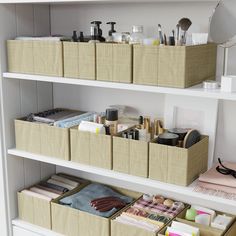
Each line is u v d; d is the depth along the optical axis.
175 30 1.58
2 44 1.70
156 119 1.67
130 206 1.71
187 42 1.48
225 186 1.38
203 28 1.52
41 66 1.62
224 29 1.42
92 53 1.48
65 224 1.71
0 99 1.75
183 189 1.39
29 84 1.86
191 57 1.34
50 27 1.91
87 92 1.87
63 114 1.85
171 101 1.63
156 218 1.58
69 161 1.64
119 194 1.85
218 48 1.53
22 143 1.78
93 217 1.61
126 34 1.52
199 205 1.69
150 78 1.38
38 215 1.80
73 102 1.93
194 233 1.42
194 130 1.48
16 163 1.86
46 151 1.71
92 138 1.56
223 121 1.57
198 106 1.58
